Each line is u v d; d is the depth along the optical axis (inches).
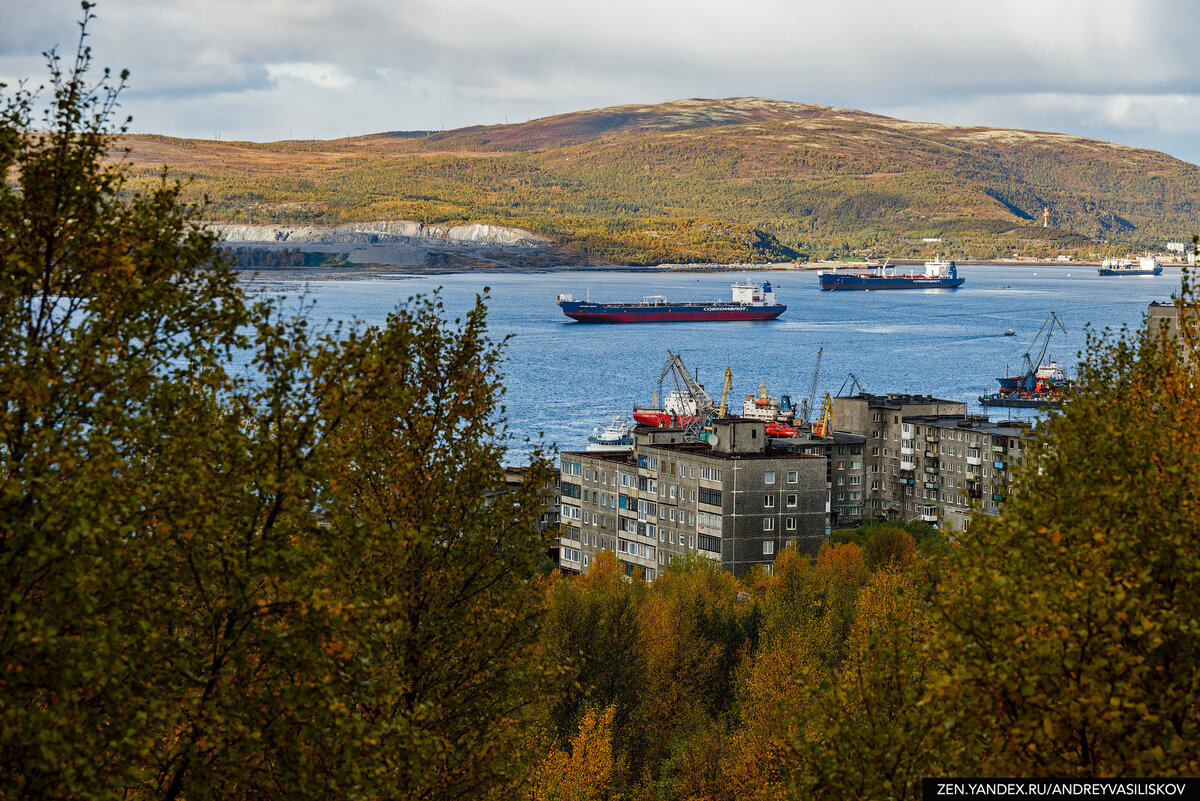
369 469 2736.2
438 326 2906.0
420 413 2819.9
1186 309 2970.0
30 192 1980.8
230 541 1963.6
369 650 2012.8
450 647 2674.7
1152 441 2399.1
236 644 1945.1
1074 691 1918.1
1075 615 1951.3
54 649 1704.0
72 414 1931.6
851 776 2246.6
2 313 1937.7
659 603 6894.7
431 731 2571.4
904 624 2497.5
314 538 2082.9
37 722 1657.2
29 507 1806.1
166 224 2145.7
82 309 2050.9
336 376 2153.1
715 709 6555.1
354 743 1951.3
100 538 1763.0
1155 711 2036.2
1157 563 2186.3
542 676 2844.5
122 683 1846.7
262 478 1975.9
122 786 1875.0
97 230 2049.7
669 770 5684.1
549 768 4355.3
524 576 2844.5
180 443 1994.3
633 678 6023.6
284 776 1967.3
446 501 2792.8
